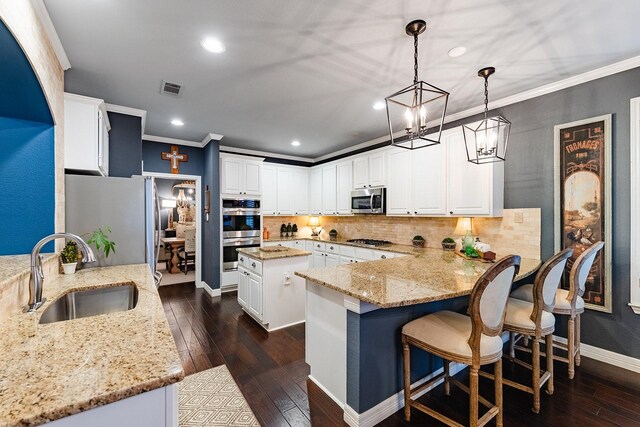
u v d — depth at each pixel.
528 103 2.90
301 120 3.73
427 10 1.71
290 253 3.43
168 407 0.80
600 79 2.46
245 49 2.11
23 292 1.39
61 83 2.20
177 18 1.76
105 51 2.10
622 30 1.91
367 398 1.75
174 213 8.73
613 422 1.77
